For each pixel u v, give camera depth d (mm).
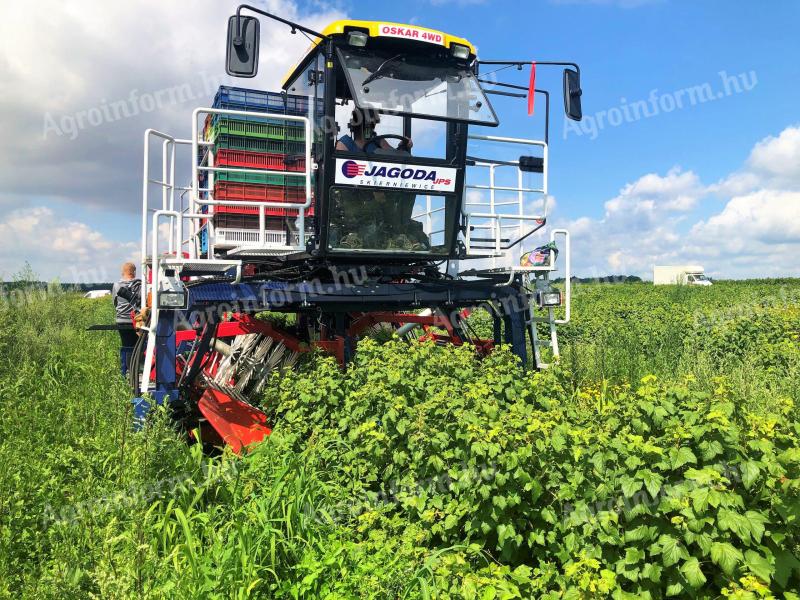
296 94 8211
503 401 5387
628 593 3588
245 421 6445
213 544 4172
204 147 9008
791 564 3666
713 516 3633
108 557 3635
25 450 5457
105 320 19578
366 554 4113
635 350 11406
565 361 8570
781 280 51719
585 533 3793
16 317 13406
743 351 11086
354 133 7074
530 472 4184
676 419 4145
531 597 3682
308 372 6816
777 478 3867
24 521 4258
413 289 7582
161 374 6324
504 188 8203
